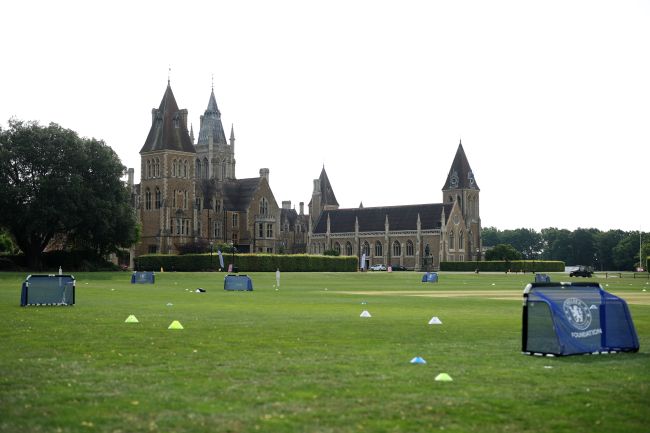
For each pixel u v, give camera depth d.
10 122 118.12
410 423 15.27
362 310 42.69
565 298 24.50
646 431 14.87
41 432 14.41
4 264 114.81
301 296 59.59
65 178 113.94
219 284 85.81
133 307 43.75
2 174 112.88
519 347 25.80
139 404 16.62
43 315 37.41
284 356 23.33
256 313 39.72
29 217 110.00
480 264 194.38
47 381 19.02
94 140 121.00
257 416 15.68
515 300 54.72
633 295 65.19
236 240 194.88
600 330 24.84
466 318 37.31
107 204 116.19
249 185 198.75
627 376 20.30
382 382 19.17
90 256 125.75
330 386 18.64
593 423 15.41
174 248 175.00
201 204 185.75
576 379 19.81
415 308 44.94
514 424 15.30
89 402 16.78
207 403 16.77
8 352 23.81
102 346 25.30
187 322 33.91
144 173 178.50
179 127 178.75
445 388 18.50
